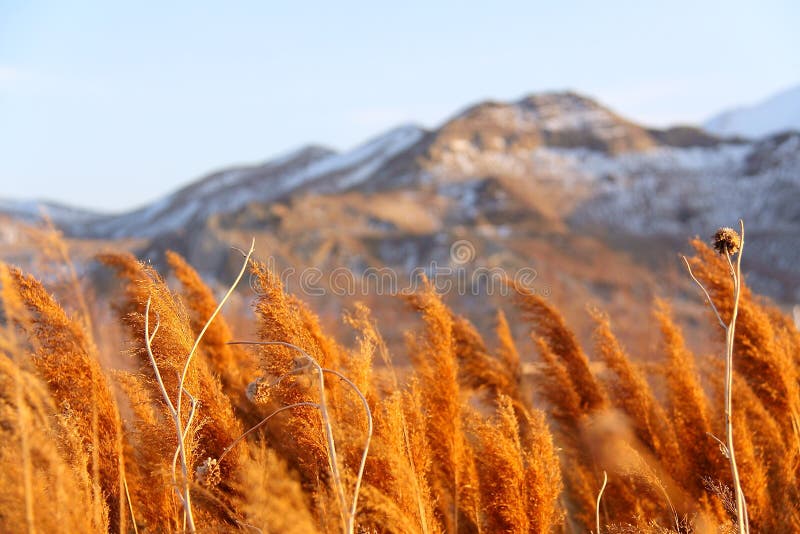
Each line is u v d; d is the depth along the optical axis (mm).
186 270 4711
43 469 3143
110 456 3598
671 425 4422
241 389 4453
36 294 3545
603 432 4402
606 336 4723
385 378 3977
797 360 4887
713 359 4844
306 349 3564
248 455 3531
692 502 4203
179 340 3525
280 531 2842
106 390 3586
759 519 4141
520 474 3662
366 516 3387
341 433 3365
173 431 3475
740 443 4176
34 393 3123
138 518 3703
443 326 4051
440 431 3971
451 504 4059
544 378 4758
